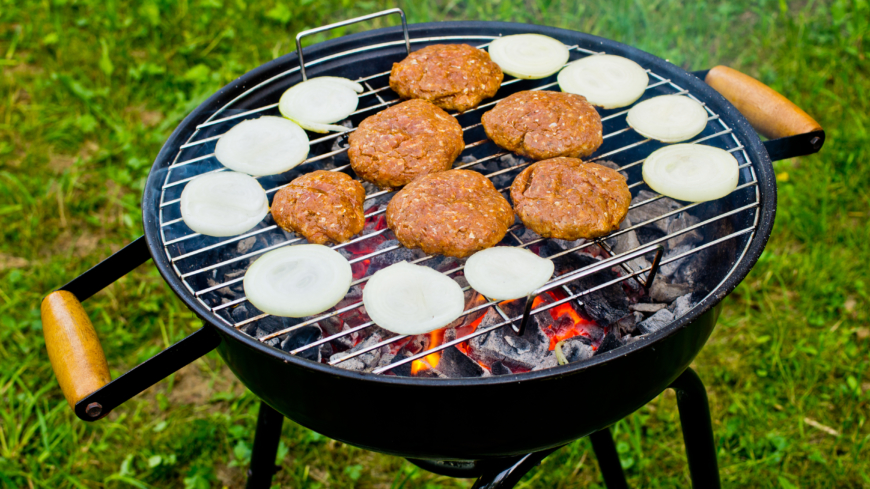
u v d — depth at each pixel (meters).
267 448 1.83
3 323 2.66
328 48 1.94
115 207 3.19
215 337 1.28
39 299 2.76
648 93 1.94
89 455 2.34
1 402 2.45
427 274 1.43
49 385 2.51
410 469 2.29
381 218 1.76
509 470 1.42
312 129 1.81
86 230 3.09
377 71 2.02
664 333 1.17
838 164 3.11
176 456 2.32
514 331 1.47
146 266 2.93
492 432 1.25
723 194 1.56
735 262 1.37
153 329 2.74
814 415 2.36
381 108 2.08
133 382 1.22
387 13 1.83
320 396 1.24
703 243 1.66
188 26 4.05
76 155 3.41
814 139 1.59
